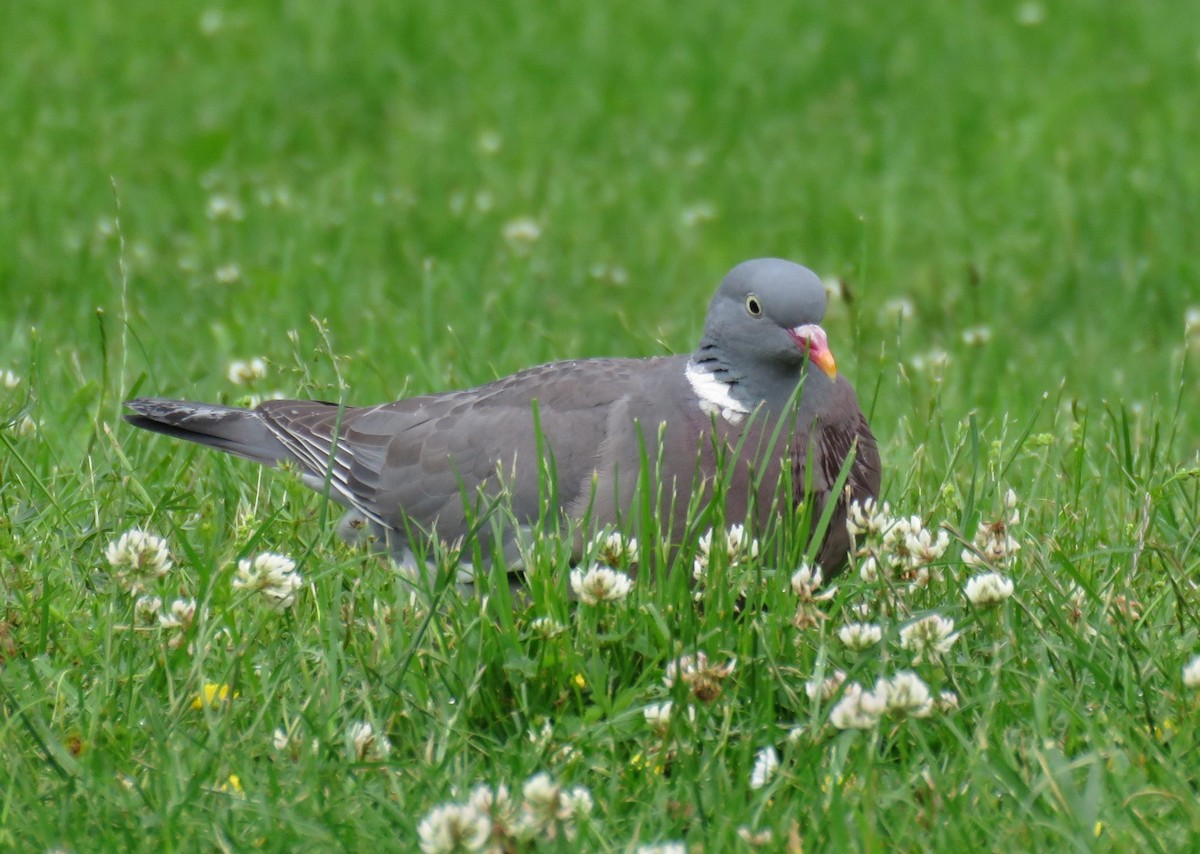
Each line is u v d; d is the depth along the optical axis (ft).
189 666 27.22
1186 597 28.86
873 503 29.78
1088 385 46.39
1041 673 25.70
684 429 30.96
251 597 28.91
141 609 28.14
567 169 69.00
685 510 30.63
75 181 64.23
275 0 93.09
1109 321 52.80
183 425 36.17
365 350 46.39
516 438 32.40
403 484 33.55
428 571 31.73
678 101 78.54
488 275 55.47
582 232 61.41
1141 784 23.71
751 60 84.38
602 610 27.55
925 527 31.68
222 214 59.26
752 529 30.09
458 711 25.36
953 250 60.08
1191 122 73.05
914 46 86.33
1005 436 37.88
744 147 72.69
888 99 78.84
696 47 86.17
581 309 53.67
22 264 55.06
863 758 24.09
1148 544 29.27
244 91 78.18
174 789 23.58
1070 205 62.64
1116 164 66.85
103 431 36.27
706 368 31.22
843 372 47.03
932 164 70.08
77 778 24.03
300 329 48.21
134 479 33.27
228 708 25.14
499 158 70.38
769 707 25.14
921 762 24.63
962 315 53.26
